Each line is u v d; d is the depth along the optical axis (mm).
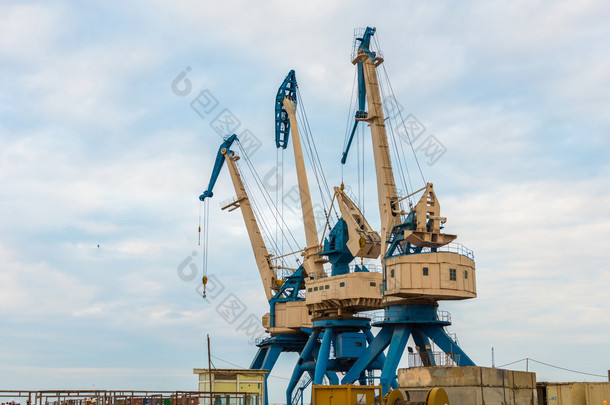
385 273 66625
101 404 49719
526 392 43469
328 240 81938
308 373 88250
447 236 66188
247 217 98625
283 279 95812
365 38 76812
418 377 41344
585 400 44219
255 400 64438
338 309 79625
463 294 64750
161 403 50219
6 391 43812
